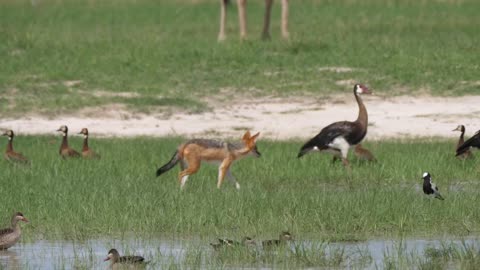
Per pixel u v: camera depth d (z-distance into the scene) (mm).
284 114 89000
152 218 50219
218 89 95438
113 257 42719
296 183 61406
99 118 88375
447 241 47281
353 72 98250
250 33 124625
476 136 66000
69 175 61938
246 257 43938
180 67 101188
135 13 154375
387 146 74750
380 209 51156
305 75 98188
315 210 50844
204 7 160875
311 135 83188
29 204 53750
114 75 99250
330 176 63594
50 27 134250
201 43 112250
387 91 93875
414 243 47000
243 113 89562
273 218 49969
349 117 87875
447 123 84938
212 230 49281
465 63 100125
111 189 56188
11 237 46469
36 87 95438
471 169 64875
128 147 74812
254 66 100938
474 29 124188
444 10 146625
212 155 59875
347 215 50438
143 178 61469
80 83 96938
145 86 96312
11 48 109562
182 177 59781
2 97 92938
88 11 157125
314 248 44375
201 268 42594
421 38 114312
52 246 47375
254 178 63062
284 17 113688
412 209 51312
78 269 42938
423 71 98062
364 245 46688
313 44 107000
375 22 132000
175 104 91250
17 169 65125
